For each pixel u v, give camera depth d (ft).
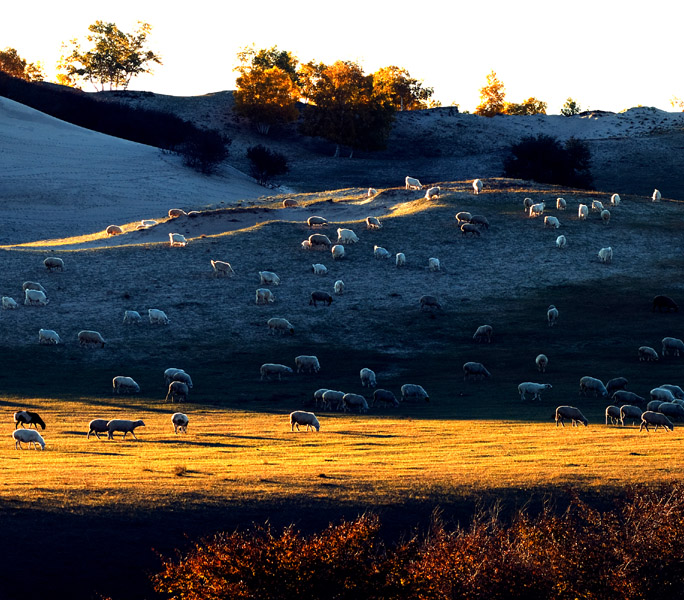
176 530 69.46
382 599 58.95
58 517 69.36
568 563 66.23
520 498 80.59
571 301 237.25
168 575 58.59
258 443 116.16
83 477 83.66
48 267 261.03
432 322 224.33
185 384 166.40
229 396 168.86
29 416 127.44
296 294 245.86
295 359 193.57
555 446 109.29
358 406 155.43
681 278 254.27
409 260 271.49
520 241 284.61
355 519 73.87
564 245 278.87
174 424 129.59
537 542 68.44
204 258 275.39
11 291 242.58
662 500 74.33
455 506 78.23
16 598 57.67
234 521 72.13
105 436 123.13
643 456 98.89
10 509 69.82
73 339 213.05
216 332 219.61
